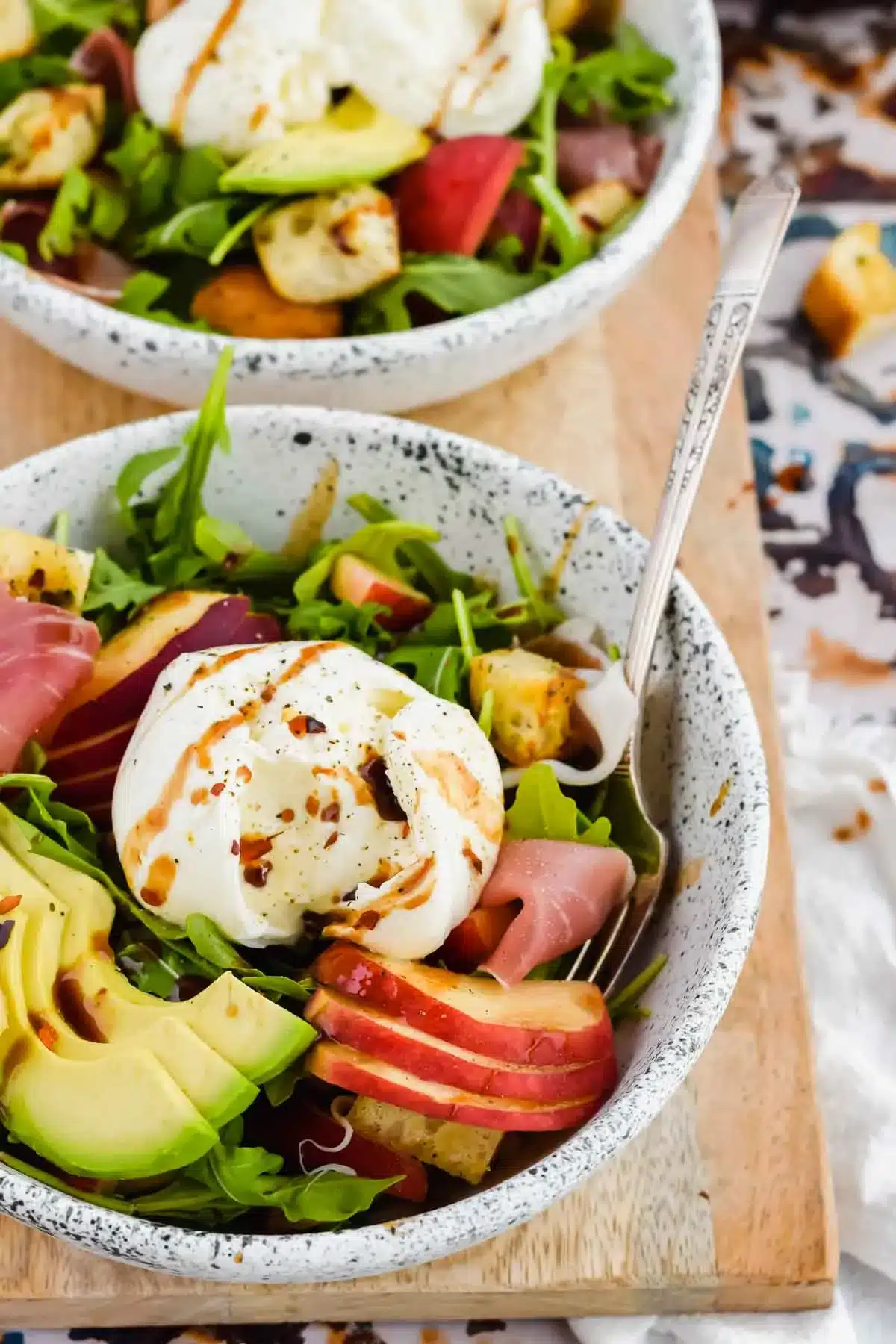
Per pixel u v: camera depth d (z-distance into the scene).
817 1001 0.69
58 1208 0.53
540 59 0.73
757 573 0.71
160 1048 0.55
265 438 0.64
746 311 0.59
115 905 0.59
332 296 0.71
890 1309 0.65
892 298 0.82
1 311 0.69
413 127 0.73
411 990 0.56
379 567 0.65
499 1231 0.54
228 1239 0.53
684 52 0.75
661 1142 0.61
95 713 0.61
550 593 0.64
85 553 0.62
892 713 0.77
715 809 0.60
